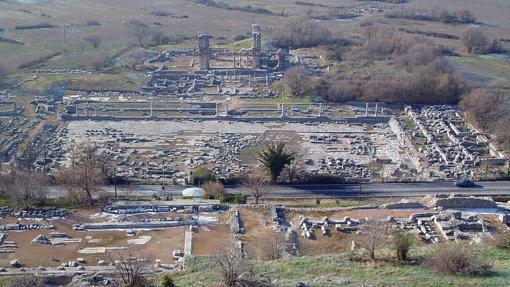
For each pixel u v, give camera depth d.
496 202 128.00
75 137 184.50
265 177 147.38
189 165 164.25
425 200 126.56
